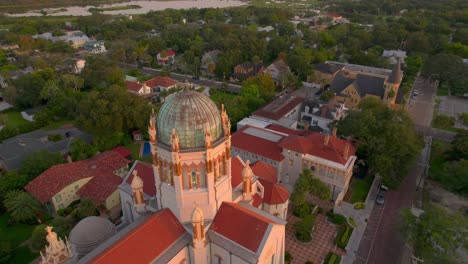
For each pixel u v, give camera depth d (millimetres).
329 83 179125
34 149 105938
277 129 109062
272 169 85125
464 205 86312
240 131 101500
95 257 45312
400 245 73500
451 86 167000
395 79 136375
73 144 106000
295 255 70625
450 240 61406
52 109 140625
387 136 90125
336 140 89688
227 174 54844
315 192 82062
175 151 46375
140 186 57031
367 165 100438
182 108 47156
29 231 78125
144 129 121312
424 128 130375
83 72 175500
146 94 165750
